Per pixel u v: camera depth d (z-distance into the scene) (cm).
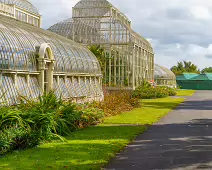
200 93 6328
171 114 2484
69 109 1670
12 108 1384
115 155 1148
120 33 4597
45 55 2080
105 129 1680
